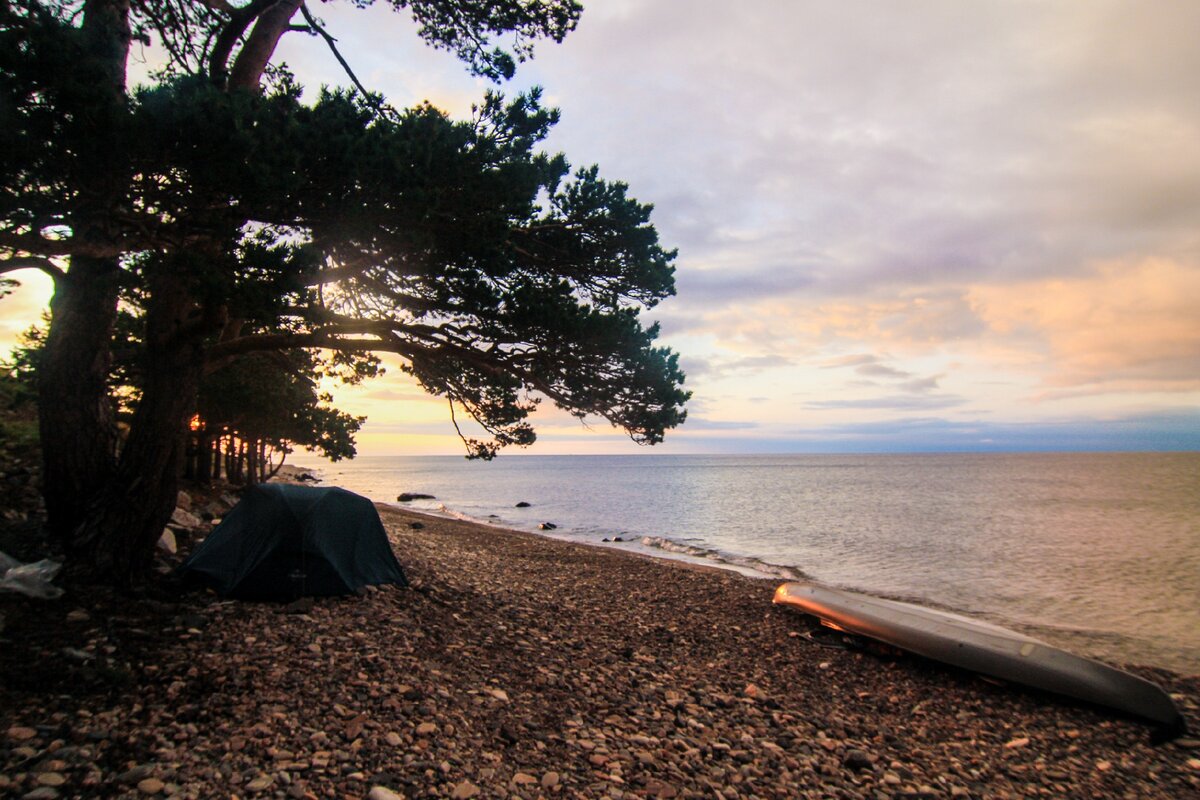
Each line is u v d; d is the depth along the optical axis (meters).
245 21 9.40
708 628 11.93
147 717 5.39
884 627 10.81
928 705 8.65
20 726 4.92
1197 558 24.48
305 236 7.25
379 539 11.43
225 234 6.34
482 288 7.68
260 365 18.81
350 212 6.31
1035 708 8.61
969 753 7.12
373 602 9.68
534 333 8.16
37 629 6.66
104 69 5.50
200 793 4.44
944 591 18.53
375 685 6.68
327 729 5.62
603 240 10.61
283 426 20.84
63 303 8.93
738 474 134.50
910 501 55.69
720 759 6.22
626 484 93.25
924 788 5.99
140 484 8.61
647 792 5.35
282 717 5.70
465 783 5.03
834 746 6.88
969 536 31.47
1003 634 10.13
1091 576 20.92
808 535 32.03
